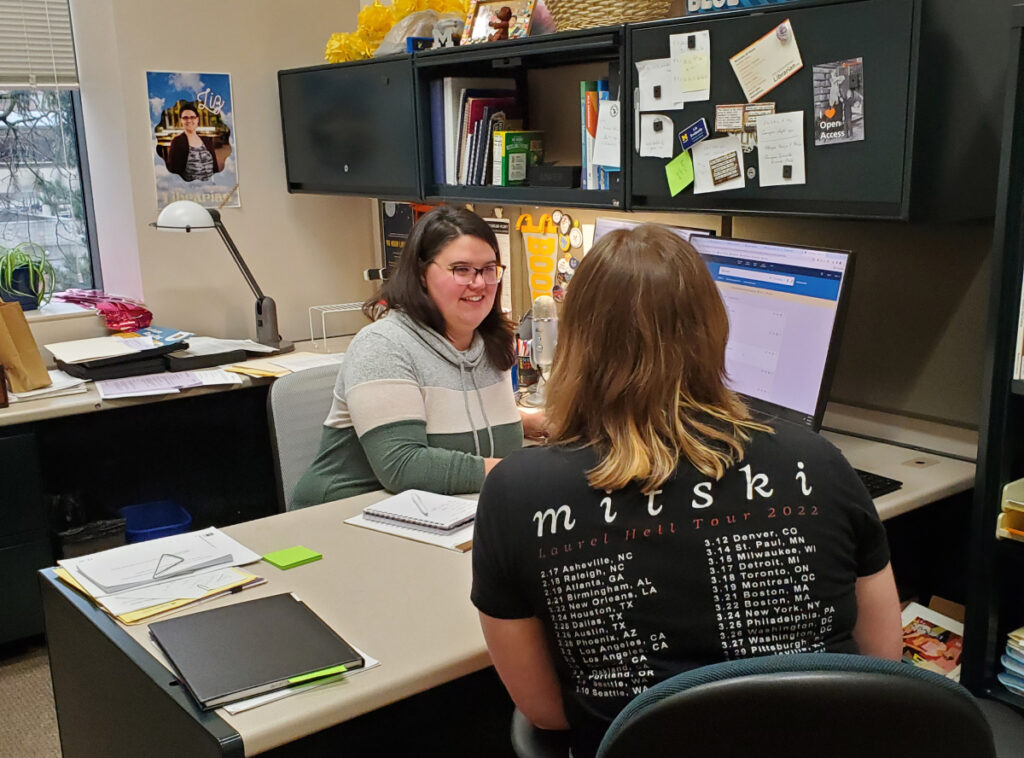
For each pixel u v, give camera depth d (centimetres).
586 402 111
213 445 336
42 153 350
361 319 389
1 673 280
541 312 263
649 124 219
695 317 110
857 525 110
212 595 154
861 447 212
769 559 104
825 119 185
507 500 109
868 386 233
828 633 107
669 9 243
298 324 374
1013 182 163
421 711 160
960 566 216
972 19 174
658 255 110
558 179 259
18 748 243
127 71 324
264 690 126
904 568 225
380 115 298
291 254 368
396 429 200
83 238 363
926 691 89
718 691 89
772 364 201
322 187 336
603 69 264
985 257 206
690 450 106
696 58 204
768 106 194
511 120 284
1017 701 177
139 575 161
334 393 215
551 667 118
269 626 142
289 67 356
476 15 267
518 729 131
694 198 215
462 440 212
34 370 285
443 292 207
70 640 159
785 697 88
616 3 223
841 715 88
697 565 104
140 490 325
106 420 313
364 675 131
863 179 181
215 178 346
